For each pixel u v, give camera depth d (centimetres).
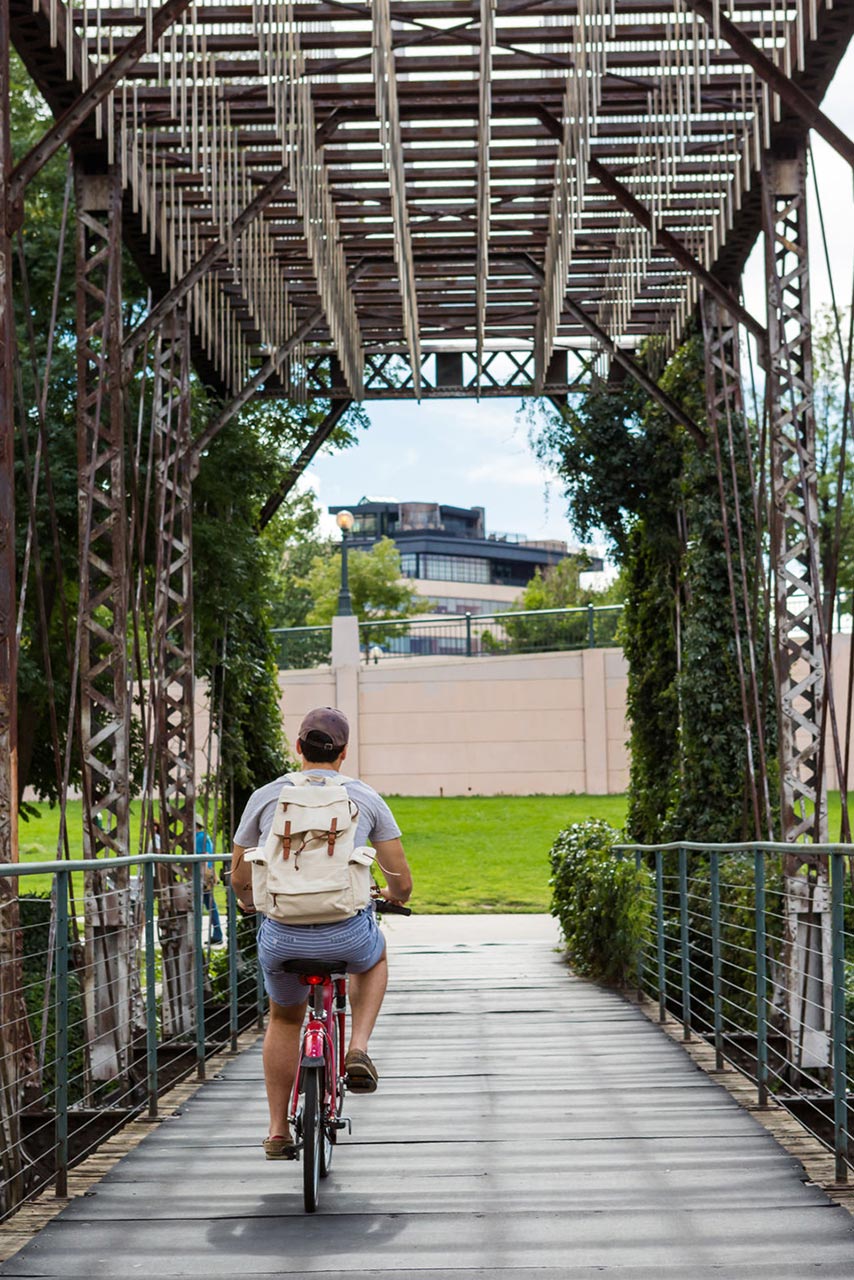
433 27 1114
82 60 1034
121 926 1112
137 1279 428
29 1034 720
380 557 6294
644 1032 1016
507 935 1917
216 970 1488
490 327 1830
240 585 1614
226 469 1652
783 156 1252
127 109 1162
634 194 1405
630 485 1859
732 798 1505
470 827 3200
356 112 1254
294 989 514
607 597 5438
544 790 3709
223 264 1476
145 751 1200
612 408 1853
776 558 1238
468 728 3772
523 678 3747
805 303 1249
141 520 1569
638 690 1894
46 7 990
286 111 1146
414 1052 925
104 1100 1011
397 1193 529
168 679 1415
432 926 2055
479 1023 1081
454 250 1562
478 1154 596
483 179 1257
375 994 524
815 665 1233
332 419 1933
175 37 1045
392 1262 441
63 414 1568
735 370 1552
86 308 1187
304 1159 496
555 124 1266
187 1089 796
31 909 1455
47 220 1641
